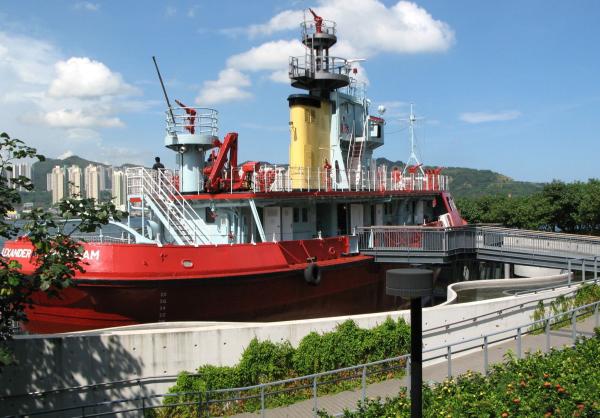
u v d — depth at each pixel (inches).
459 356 639.8
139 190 776.9
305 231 940.6
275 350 537.0
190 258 684.7
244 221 836.0
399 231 993.5
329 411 474.3
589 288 773.9
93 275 639.1
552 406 346.6
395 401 395.5
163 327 582.6
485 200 2448.3
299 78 1018.1
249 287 736.3
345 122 1113.4
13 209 423.2
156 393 510.0
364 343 576.4
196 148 816.3
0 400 466.6
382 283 1052.5
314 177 984.3
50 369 483.8
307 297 844.6
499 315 691.4
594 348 483.2
